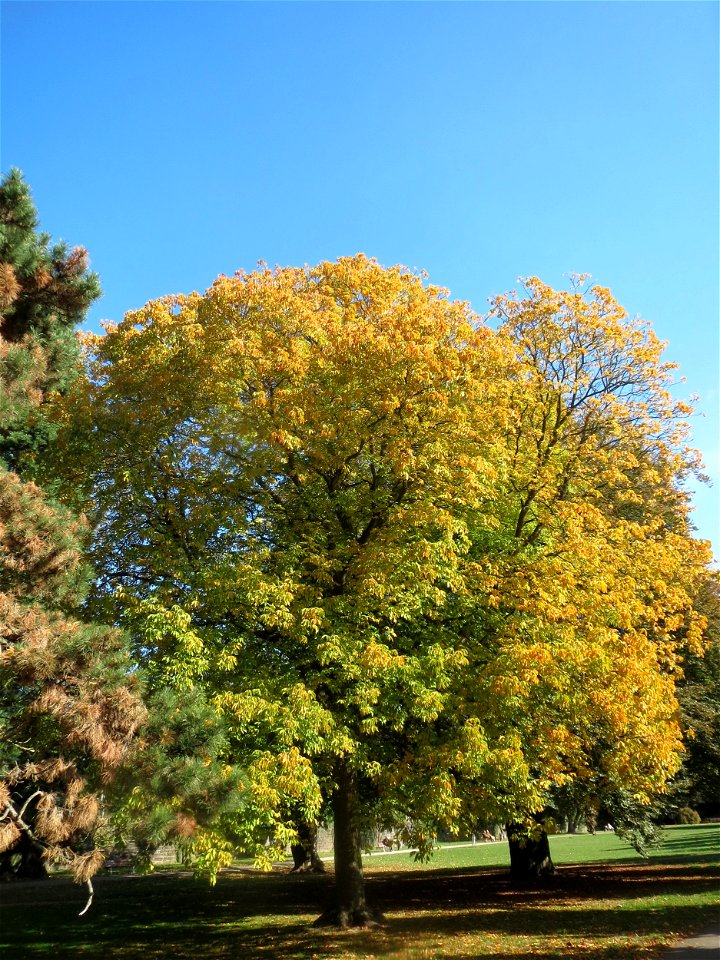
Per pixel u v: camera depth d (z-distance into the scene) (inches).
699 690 824.9
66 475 551.2
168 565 504.7
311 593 504.1
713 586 827.4
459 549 523.8
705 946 450.9
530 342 724.0
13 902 870.4
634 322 748.0
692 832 1770.4
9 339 589.0
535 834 497.7
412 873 1102.4
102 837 368.8
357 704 477.4
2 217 621.9
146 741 367.6
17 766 393.4
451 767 480.1
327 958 484.4
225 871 1216.2
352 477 571.2
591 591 550.6
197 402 533.3
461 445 542.9
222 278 591.8
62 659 377.7
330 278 624.7
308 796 432.8
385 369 521.3
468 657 517.0
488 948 488.7
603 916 602.9
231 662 456.4
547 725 498.3
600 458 693.9
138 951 547.2
